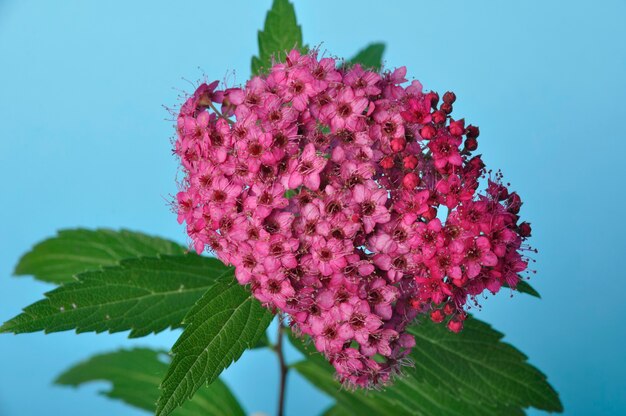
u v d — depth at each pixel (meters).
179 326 0.32
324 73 0.30
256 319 0.30
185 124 0.31
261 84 0.31
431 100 0.30
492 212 0.30
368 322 0.29
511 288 0.30
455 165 0.30
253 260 0.30
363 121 0.30
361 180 0.30
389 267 0.30
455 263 0.29
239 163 0.30
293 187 0.29
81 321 0.32
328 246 0.29
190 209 0.30
